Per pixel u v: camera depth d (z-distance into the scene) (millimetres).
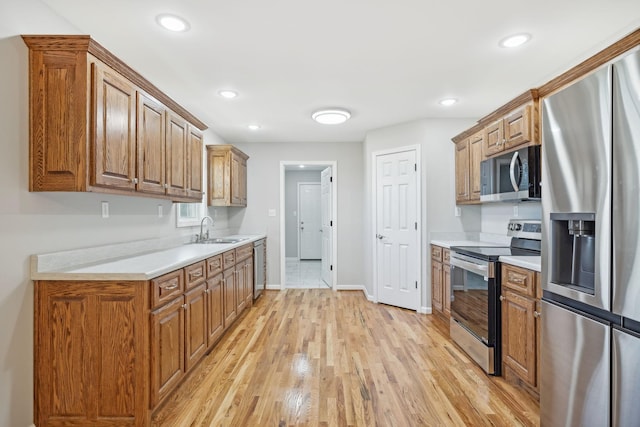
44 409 1755
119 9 1834
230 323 3275
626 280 1215
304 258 8438
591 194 1372
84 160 1701
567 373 1526
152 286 1815
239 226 5191
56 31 1870
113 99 1903
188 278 2287
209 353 2787
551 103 1620
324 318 3736
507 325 2342
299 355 2746
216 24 1995
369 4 1815
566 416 1534
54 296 1755
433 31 2090
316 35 2131
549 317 1657
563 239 1616
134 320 1763
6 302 1605
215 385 2266
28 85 1695
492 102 3402
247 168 5188
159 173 2445
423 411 1975
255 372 2451
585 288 1486
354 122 4133
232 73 2693
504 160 2805
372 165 4480
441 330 3348
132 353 1764
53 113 1703
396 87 3004
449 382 2312
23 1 1672
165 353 1948
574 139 1467
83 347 1761
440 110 3658
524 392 2182
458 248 2982
